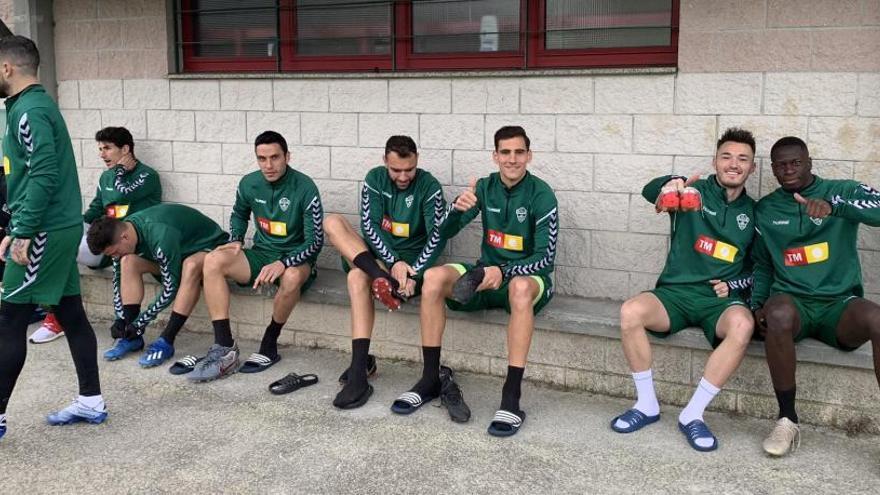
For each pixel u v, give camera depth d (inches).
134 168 199.5
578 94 166.2
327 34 190.9
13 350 130.4
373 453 129.6
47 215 129.8
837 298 134.6
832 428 137.0
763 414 141.3
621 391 152.3
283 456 128.8
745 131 142.9
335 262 193.6
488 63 176.7
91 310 203.8
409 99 180.4
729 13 152.9
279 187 175.0
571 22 169.0
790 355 126.5
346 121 187.3
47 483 120.6
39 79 211.6
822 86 148.8
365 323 151.5
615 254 168.1
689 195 139.1
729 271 144.2
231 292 185.2
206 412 146.4
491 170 175.3
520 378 140.5
